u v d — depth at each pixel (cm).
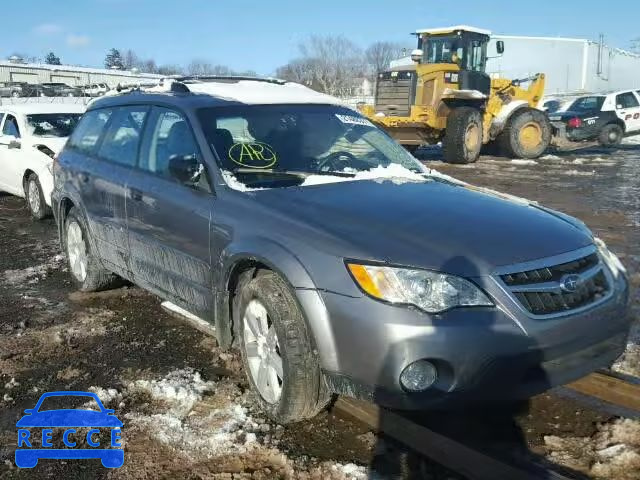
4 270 639
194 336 453
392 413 335
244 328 343
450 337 271
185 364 406
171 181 407
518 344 276
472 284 280
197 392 365
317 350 297
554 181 1288
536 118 1720
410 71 1616
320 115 448
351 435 317
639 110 2098
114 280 545
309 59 5222
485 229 310
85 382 384
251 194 356
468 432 318
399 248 291
